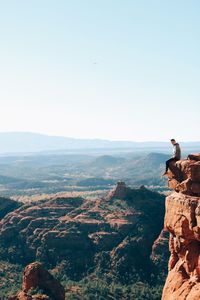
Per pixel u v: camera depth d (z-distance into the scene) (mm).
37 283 93875
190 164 35219
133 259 198625
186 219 34531
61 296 95562
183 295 33875
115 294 171125
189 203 34062
